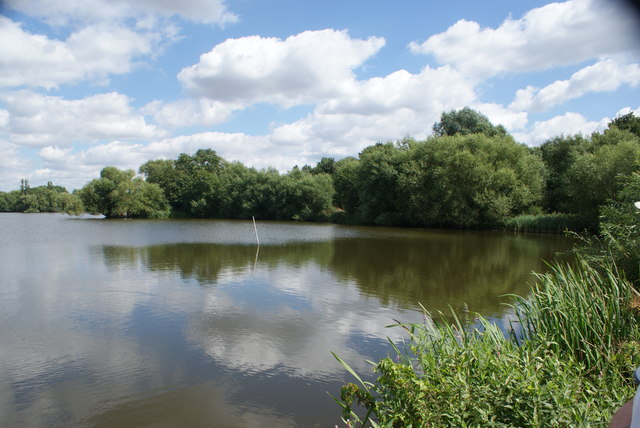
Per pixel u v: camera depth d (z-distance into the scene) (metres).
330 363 8.48
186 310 12.17
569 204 39.97
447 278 17.70
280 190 71.31
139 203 72.94
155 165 101.56
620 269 9.29
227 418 6.44
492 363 4.36
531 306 6.76
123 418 6.44
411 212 51.44
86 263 20.52
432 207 47.91
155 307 12.45
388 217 54.00
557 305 6.20
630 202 10.49
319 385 7.53
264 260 22.36
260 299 13.61
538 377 4.24
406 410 3.78
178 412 6.61
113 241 31.66
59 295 13.84
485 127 64.94
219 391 7.30
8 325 10.68
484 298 14.12
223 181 79.44
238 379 7.77
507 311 12.31
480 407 3.71
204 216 79.81
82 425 6.25
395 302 13.48
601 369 5.08
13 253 24.11
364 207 56.94
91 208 70.88
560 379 4.21
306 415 6.53
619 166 32.47
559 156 49.00
